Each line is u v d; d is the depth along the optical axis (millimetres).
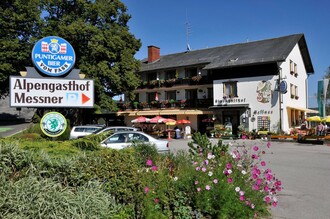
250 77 33438
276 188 6422
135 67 34094
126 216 4863
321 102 29781
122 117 45094
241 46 40562
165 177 5852
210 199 5520
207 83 37625
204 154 7559
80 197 4418
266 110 32156
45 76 9562
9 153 4680
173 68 41000
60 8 32156
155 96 43219
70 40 30312
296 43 36844
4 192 3969
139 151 8945
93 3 32406
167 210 5395
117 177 5125
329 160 15180
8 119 41125
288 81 34250
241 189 5805
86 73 30719
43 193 4105
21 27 30156
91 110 34125
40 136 11438
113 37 32375
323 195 8102
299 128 33469
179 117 39312
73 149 7004
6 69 28562
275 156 16781
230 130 31656
